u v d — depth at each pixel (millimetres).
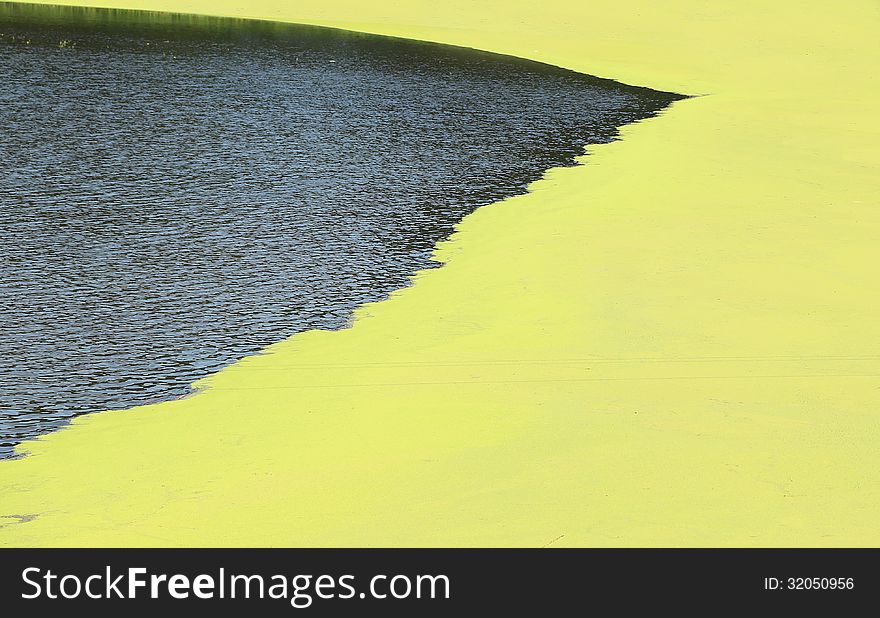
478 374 18375
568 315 21609
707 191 33656
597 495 13461
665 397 17062
